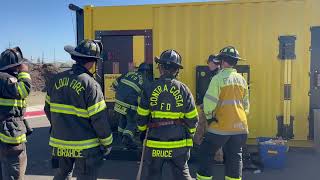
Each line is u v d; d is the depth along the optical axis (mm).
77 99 3684
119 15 7758
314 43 7105
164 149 3982
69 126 3740
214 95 4742
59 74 3896
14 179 4449
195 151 6734
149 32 7660
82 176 3785
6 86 4273
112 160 7086
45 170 6594
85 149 3725
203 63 7469
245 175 6070
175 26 7551
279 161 6355
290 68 7188
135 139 6691
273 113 7320
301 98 7215
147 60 7684
